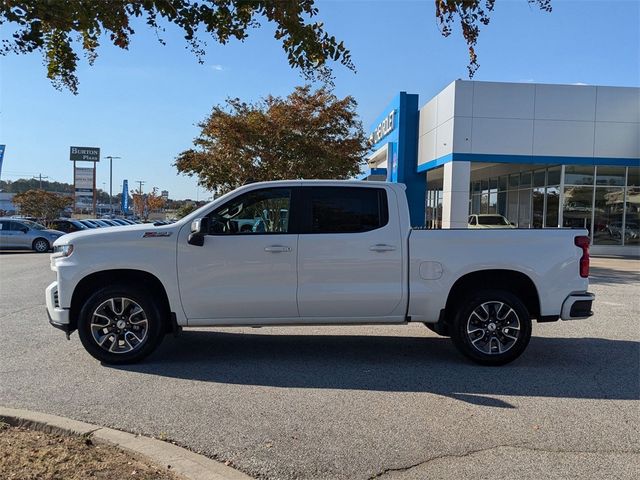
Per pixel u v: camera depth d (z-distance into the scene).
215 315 6.34
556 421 4.76
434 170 29.00
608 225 25.19
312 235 6.36
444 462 3.97
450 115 24.30
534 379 5.97
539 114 24.08
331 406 5.07
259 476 3.74
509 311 6.39
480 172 32.06
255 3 3.66
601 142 24.28
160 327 6.36
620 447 4.24
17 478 3.39
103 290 6.25
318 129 21.66
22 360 6.52
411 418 4.79
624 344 7.66
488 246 6.44
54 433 4.32
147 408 4.96
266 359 6.71
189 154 22.02
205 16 3.75
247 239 6.31
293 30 3.73
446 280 6.40
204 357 6.79
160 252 6.25
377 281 6.39
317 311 6.39
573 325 9.05
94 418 4.70
